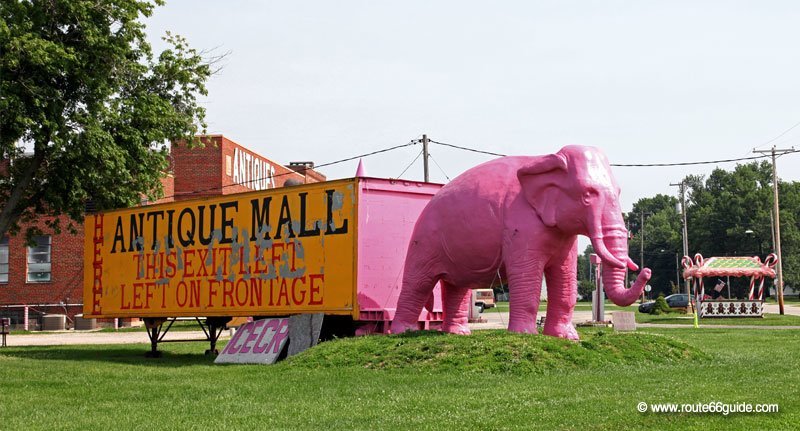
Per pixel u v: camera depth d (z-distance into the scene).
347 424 10.10
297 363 16.28
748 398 10.98
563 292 16.52
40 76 23.38
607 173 15.59
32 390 13.92
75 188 25.06
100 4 24.47
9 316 45.16
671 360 15.88
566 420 9.81
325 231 18.98
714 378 13.09
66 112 24.20
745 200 100.06
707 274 48.78
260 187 53.03
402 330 17.88
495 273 16.83
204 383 14.40
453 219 17.02
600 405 10.64
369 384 13.39
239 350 19.77
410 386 13.02
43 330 42.91
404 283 18.03
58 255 45.66
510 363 14.49
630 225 148.62
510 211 16.31
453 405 11.09
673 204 163.25
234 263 20.78
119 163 24.58
